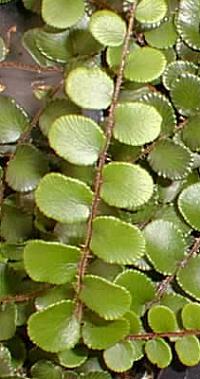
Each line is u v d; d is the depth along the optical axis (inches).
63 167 10.0
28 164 10.3
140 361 11.3
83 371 10.9
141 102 9.6
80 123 8.5
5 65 10.6
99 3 10.0
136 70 9.0
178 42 10.3
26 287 10.4
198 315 9.9
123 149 9.9
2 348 10.3
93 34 8.9
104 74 8.7
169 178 10.1
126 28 9.3
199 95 10.0
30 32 10.6
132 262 8.7
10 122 10.4
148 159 10.1
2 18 11.3
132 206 8.7
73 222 8.7
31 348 11.0
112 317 8.9
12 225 10.7
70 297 9.6
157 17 9.2
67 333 9.2
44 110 10.1
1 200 10.5
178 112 10.2
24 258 8.6
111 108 8.8
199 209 10.1
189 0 9.9
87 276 8.9
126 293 8.7
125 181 8.6
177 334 10.0
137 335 10.0
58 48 10.3
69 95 8.6
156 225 10.1
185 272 10.2
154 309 10.0
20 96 11.2
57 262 8.8
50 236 10.3
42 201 8.6
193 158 10.2
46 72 10.9
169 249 10.1
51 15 9.4
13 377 10.1
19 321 10.5
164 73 10.1
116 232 8.7
